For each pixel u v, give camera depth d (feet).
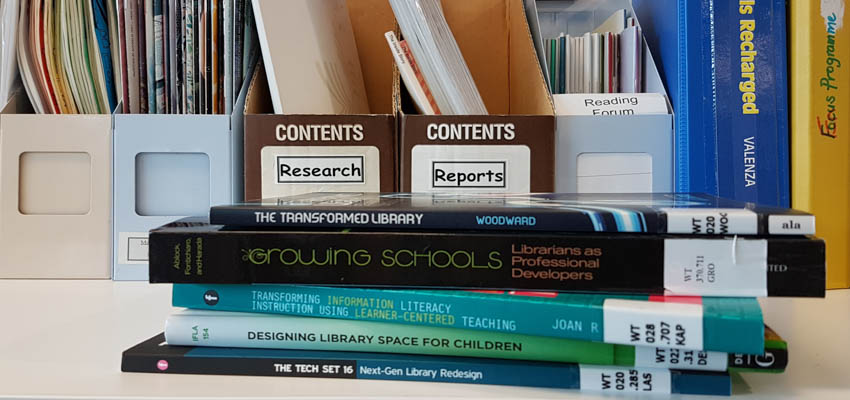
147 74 2.89
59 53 2.91
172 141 2.68
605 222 1.36
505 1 3.64
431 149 2.52
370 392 1.33
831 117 2.56
